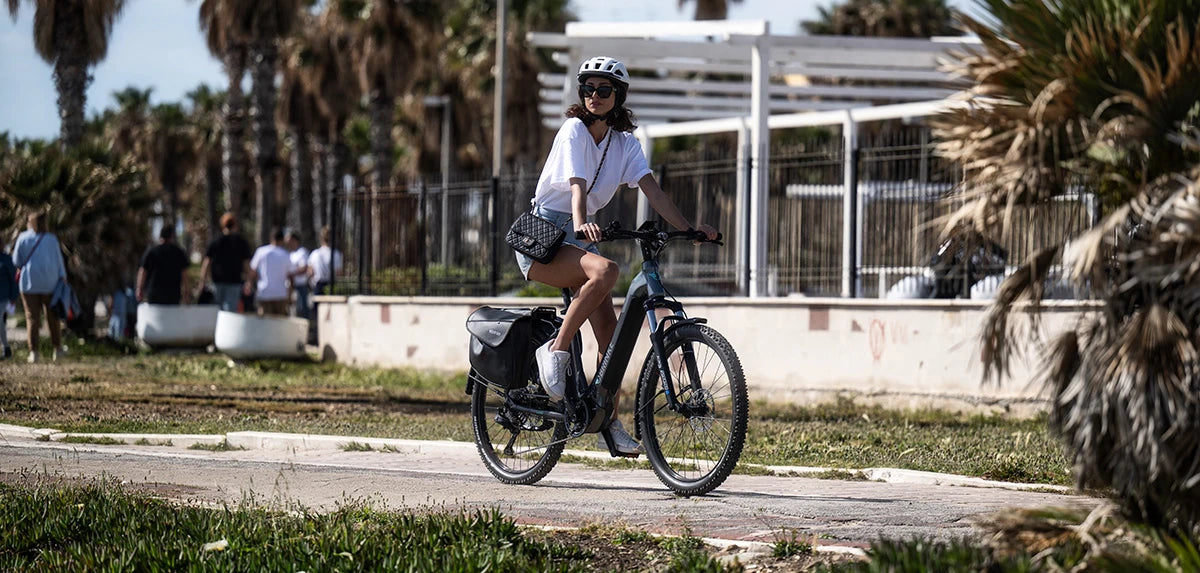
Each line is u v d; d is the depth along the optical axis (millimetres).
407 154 105812
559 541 9078
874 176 23609
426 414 21328
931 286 22734
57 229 39375
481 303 29188
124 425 18000
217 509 10297
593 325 11875
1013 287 7648
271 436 16250
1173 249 6875
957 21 7859
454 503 11320
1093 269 7055
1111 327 7094
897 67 35938
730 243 26234
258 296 38000
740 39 31969
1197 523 6887
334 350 33031
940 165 8281
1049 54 7473
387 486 12648
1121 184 7258
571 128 11547
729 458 11062
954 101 7824
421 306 30750
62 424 18000
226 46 70375
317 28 80875
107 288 41438
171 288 37062
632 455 11938
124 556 8227
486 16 85688
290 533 8938
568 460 14852
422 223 31312
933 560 6906
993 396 21469
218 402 22141
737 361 11000
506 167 90125
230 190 72875
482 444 13156
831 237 24422
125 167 42469
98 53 48719
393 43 71750
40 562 8344
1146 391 6758
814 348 23953
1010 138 7492
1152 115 7141
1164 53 7254
